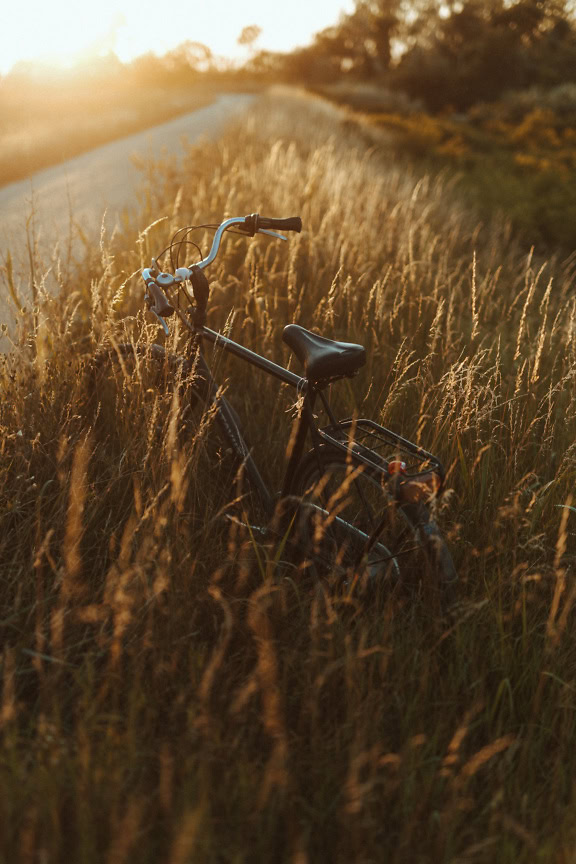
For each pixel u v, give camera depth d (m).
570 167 19.56
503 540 2.69
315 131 16.77
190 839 1.38
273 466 3.34
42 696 1.95
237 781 1.78
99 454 2.93
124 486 2.79
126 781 1.71
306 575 2.71
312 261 5.09
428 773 1.84
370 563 2.41
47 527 2.53
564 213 9.79
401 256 5.43
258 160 9.98
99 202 8.95
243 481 2.90
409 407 3.57
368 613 2.41
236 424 2.93
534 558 2.66
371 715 1.99
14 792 1.62
